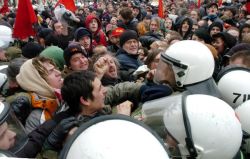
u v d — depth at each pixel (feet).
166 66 7.32
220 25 20.74
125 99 9.04
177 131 5.52
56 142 6.77
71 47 12.16
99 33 22.59
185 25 22.45
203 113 5.41
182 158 5.58
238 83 7.52
